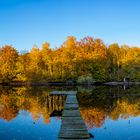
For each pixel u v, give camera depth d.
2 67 86.00
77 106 24.78
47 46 87.69
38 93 50.81
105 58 86.62
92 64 85.38
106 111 29.34
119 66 91.12
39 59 86.38
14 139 17.92
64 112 22.09
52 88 64.62
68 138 15.80
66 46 87.81
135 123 23.22
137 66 90.25
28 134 19.31
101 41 87.88
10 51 87.19
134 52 91.38
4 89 62.94
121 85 79.56
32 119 24.86
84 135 16.20
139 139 18.19
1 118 25.50
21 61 86.62
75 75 84.81
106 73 86.75
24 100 39.53
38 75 84.88
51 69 86.06
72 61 85.38
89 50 86.94
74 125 18.14
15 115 26.97
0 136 18.77
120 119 24.95
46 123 23.02
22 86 76.31
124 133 19.78
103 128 21.31
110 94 48.09
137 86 73.69
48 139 17.92
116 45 93.38
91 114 27.50
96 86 74.06
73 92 36.03
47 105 34.09
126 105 33.97
